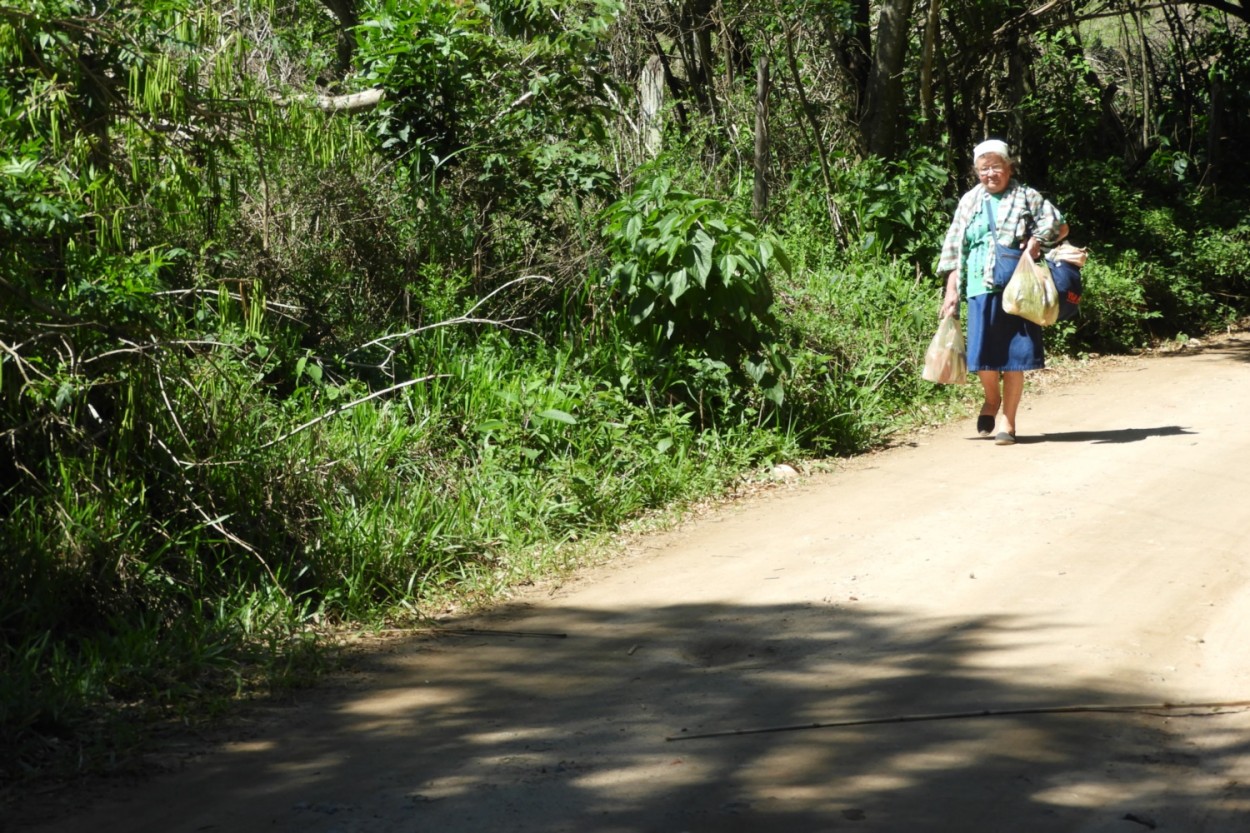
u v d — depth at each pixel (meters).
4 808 5.40
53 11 8.25
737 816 5.10
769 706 6.34
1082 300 19.30
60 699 6.36
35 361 8.06
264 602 8.16
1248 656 6.76
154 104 8.41
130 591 7.80
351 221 12.94
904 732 5.92
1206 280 23.30
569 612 8.24
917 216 19.91
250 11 11.52
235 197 9.57
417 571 8.97
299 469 9.26
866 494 10.91
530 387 11.50
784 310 15.72
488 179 14.00
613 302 13.37
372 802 5.35
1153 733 5.84
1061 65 27.42
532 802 5.30
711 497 11.21
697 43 22.83
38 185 7.95
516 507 10.14
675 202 12.73
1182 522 9.42
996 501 10.30
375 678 7.08
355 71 18.27
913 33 24.88
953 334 12.63
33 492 8.09
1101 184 24.47
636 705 6.44
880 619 7.63
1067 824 4.96
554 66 14.95
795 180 20.67
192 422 8.88
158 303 9.42
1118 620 7.38
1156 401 14.95
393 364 11.56
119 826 5.21
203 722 6.39
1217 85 30.89
